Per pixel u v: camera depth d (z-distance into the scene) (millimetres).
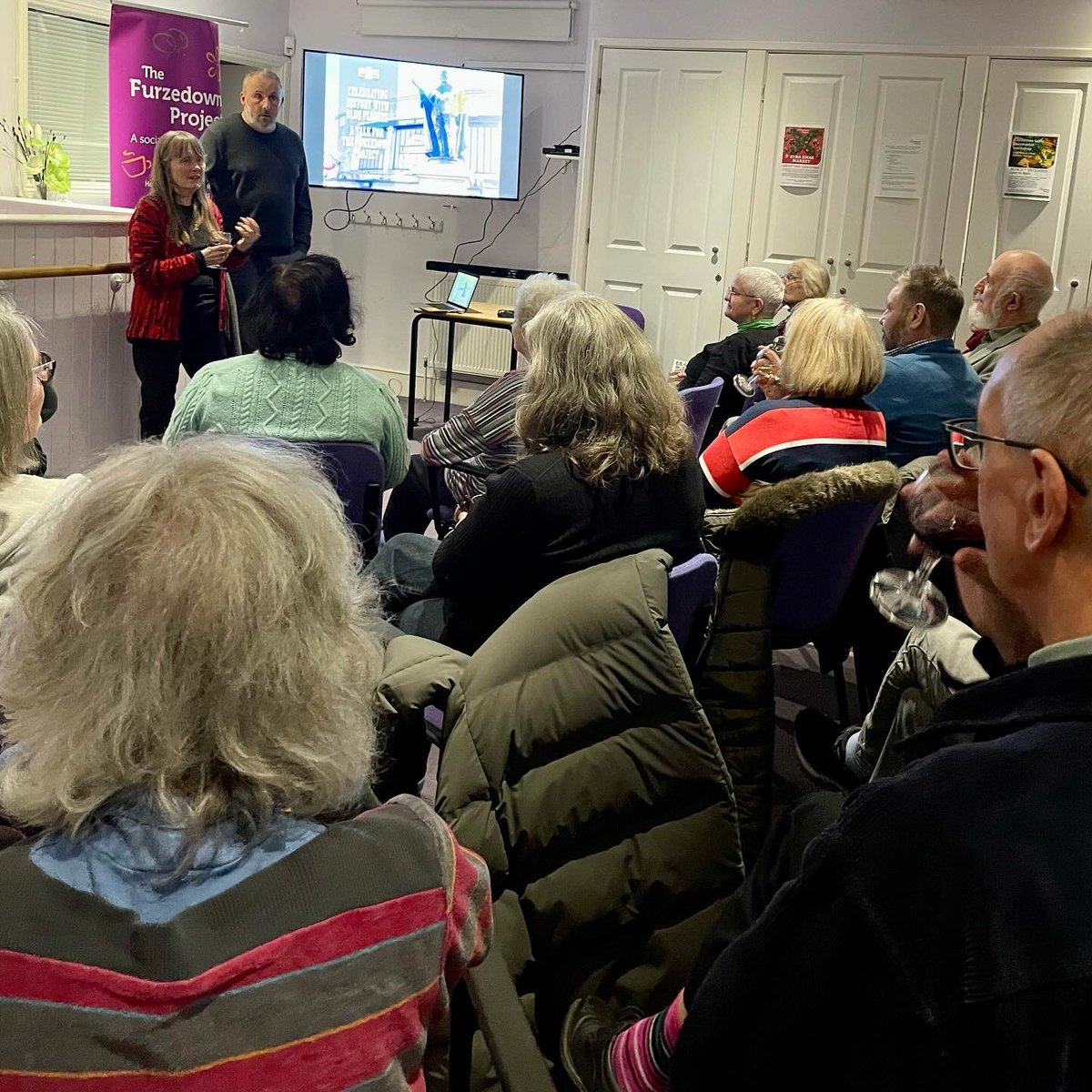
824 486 2021
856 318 2574
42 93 6438
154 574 759
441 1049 1236
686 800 1367
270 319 2527
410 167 6934
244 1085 689
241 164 5516
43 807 750
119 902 708
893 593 1572
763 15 5801
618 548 1908
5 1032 666
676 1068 727
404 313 7582
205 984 681
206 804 748
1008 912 586
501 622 1989
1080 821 598
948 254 5727
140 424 4355
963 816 611
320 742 796
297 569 808
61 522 826
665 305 6316
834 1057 643
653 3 5992
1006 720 662
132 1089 669
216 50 6250
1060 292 5598
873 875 624
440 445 2881
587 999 1285
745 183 6004
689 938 1392
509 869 1361
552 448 1931
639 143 6180
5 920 692
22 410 1490
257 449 899
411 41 7254
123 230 4188
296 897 735
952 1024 590
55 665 777
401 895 769
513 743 1350
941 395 3129
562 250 7137
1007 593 732
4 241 3615
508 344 7277
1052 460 678
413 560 2428
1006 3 5391
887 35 5613
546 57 6926
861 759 1698
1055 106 5422
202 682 754
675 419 1966
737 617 2072
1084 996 571
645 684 1330
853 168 5801
